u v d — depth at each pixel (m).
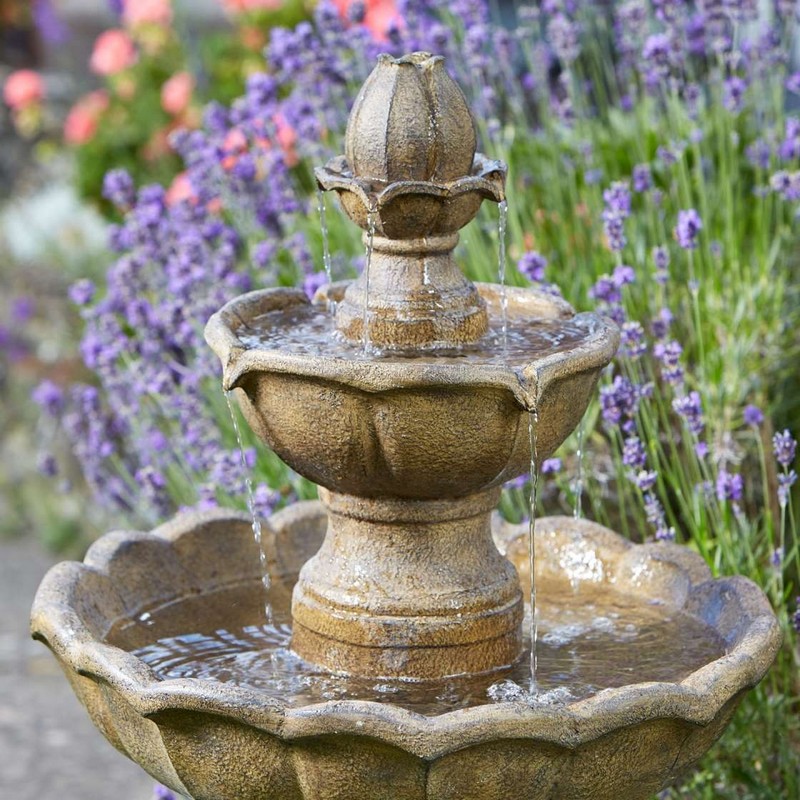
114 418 6.24
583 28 5.79
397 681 3.18
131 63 8.86
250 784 2.82
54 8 13.50
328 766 2.73
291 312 3.51
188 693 2.71
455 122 3.04
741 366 4.62
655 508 3.97
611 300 4.20
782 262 4.89
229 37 8.49
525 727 2.64
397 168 3.03
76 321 8.39
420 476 3.01
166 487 5.41
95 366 5.21
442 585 3.19
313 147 5.25
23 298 8.90
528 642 3.44
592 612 3.63
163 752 2.89
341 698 3.10
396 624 3.16
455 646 3.17
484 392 2.88
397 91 3.03
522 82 6.41
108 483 5.59
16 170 11.73
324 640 3.24
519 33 5.40
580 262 4.93
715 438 4.53
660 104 5.66
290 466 3.20
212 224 5.21
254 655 3.37
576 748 2.70
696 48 5.45
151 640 3.48
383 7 6.40
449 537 3.21
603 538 3.84
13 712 6.12
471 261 4.99
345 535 3.26
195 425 4.83
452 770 2.69
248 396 3.07
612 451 4.73
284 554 3.97
